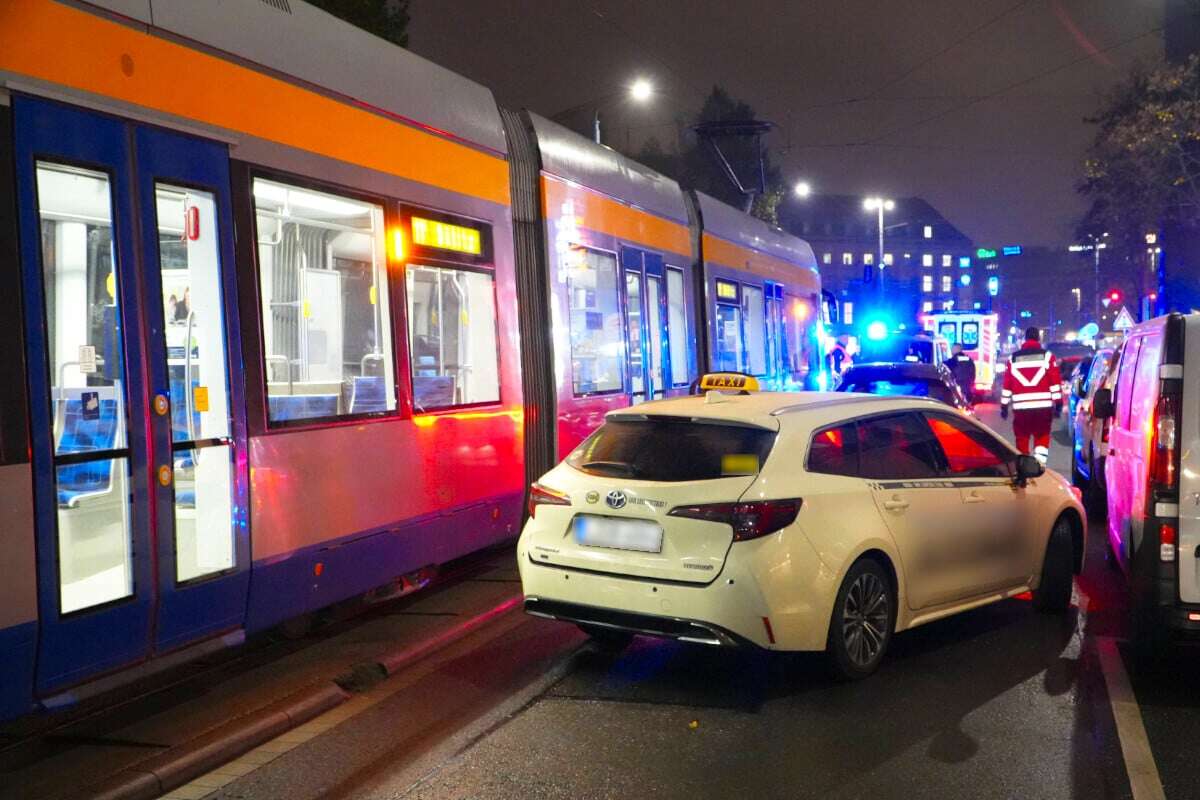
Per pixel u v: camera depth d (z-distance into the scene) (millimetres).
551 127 9617
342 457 6355
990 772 4668
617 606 5605
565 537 5852
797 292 17844
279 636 6879
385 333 6875
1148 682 5891
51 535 4543
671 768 4766
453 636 6879
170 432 5160
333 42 6613
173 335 5262
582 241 9867
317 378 6266
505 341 8336
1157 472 5551
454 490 7527
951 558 6391
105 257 4930
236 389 5590
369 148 6793
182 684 5977
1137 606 5711
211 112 5547
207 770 4828
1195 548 5473
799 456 5703
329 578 6238
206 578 5344
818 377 19141
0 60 4457
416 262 7211
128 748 4961
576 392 9562
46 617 4512
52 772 4680
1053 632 6941
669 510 5516
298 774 4773
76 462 4688
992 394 35375
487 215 8203
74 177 4805
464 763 4867
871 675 6000
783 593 5391
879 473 6102
